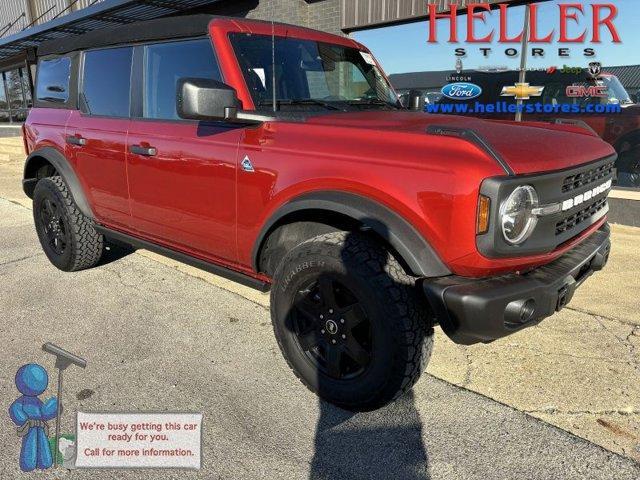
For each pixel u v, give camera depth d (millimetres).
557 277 2320
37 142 4352
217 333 3293
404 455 2219
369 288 2232
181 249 3395
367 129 2414
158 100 3283
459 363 2920
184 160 3037
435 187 2119
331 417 2475
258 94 2852
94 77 3801
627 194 5605
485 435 2324
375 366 2309
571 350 3029
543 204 2207
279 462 2186
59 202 4078
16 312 3594
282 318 2617
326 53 3426
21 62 16750
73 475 2100
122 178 3533
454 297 2090
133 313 3580
